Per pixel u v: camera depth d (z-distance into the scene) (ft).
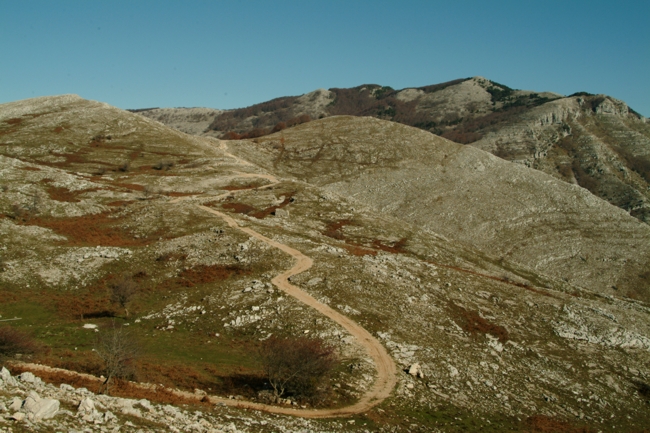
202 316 144.77
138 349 99.81
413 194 467.52
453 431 94.58
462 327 159.53
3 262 172.04
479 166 540.11
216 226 224.74
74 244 197.47
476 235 408.46
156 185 337.93
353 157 552.41
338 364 113.91
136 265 179.63
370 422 89.35
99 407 63.87
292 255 189.57
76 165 377.50
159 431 60.54
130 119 521.65
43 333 127.54
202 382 98.02
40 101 536.01
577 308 194.29
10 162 302.04
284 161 541.75
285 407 90.58
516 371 139.95
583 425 117.39
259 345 127.65
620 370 153.99
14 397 57.41
